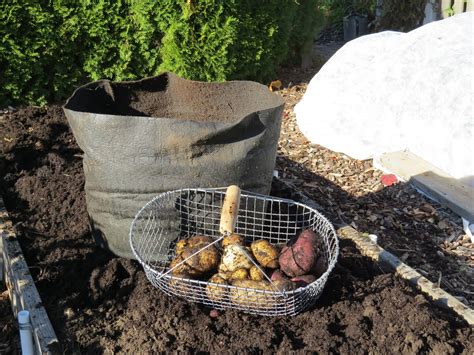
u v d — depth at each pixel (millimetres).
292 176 1403
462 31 1439
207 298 839
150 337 812
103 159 914
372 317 828
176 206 925
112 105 1108
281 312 825
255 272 825
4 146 1369
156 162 894
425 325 796
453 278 1049
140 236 950
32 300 873
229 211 834
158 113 1145
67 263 984
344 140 1477
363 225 1196
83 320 873
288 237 1054
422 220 1209
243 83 1116
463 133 1276
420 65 1421
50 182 1228
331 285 907
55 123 1521
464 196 1214
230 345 788
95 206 980
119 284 938
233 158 903
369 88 1487
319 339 787
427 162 1360
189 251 855
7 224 1080
